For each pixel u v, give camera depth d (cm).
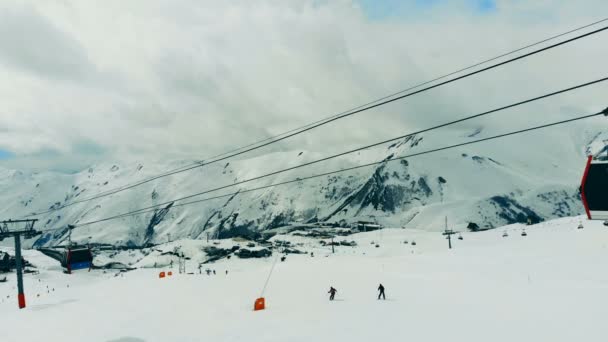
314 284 7194
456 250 12412
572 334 3178
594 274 6184
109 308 6003
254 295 6391
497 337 3206
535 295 4850
